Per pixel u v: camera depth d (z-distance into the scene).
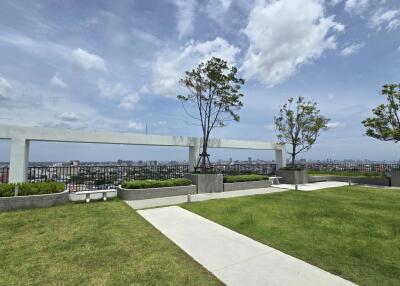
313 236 4.58
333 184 13.85
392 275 3.08
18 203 6.37
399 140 13.48
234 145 13.38
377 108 13.99
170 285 2.81
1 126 7.72
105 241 4.18
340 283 2.88
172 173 11.57
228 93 11.91
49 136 8.45
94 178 9.48
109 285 2.80
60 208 6.66
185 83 11.86
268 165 15.66
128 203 7.59
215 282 2.89
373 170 16.02
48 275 3.02
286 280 2.95
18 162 7.89
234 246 4.05
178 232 4.74
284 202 7.95
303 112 15.45
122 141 9.88
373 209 6.94
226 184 10.89
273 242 4.26
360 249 3.95
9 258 3.49
